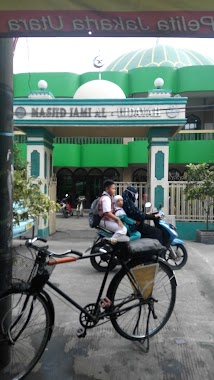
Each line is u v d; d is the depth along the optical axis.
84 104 9.95
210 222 10.59
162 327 3.70
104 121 9.96
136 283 3.43
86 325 3.30
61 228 13.12
